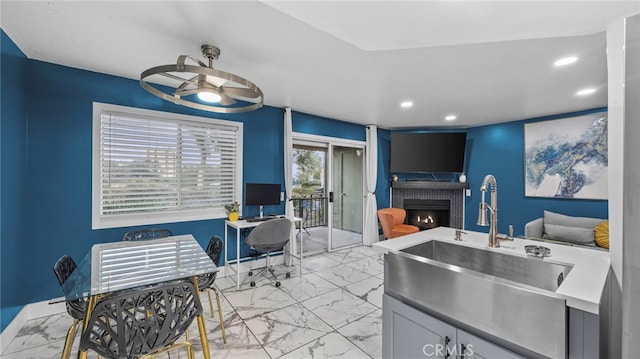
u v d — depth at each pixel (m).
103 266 1.84
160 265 1.86
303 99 3.59
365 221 5.29
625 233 1.00
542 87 3.02
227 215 3.57
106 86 2.79
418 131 5.73
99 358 1.89
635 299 0.98
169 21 1.82
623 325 1.01
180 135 3.28
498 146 4.98
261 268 3.80
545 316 1.02
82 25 1.88
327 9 1.65
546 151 4.36
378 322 2.38
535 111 4.07
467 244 1.84
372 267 3.89
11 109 2.12
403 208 5.74
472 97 3.42
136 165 3.00
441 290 1.34
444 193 5.54
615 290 1.29
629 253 0.99
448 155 5.19
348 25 1.83
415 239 1.94
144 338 1.28
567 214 4.15
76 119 2.64
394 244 1.78
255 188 3.67
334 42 2.07
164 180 3.17
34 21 1.84
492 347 1.17
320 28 1.87
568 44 2.05
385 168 5.71
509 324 1.11
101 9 1.70
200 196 3.42
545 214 4.15
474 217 5.27
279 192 3.86
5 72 2.02
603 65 2.43
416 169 5.32
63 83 2.58
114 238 2.85
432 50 2.18
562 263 1.43
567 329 0.99
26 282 2.40
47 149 2.51
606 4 1.40
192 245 2.36
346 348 2.02
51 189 2.53
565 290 1.04
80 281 1.59
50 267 2.52
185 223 3.28
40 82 2.47
